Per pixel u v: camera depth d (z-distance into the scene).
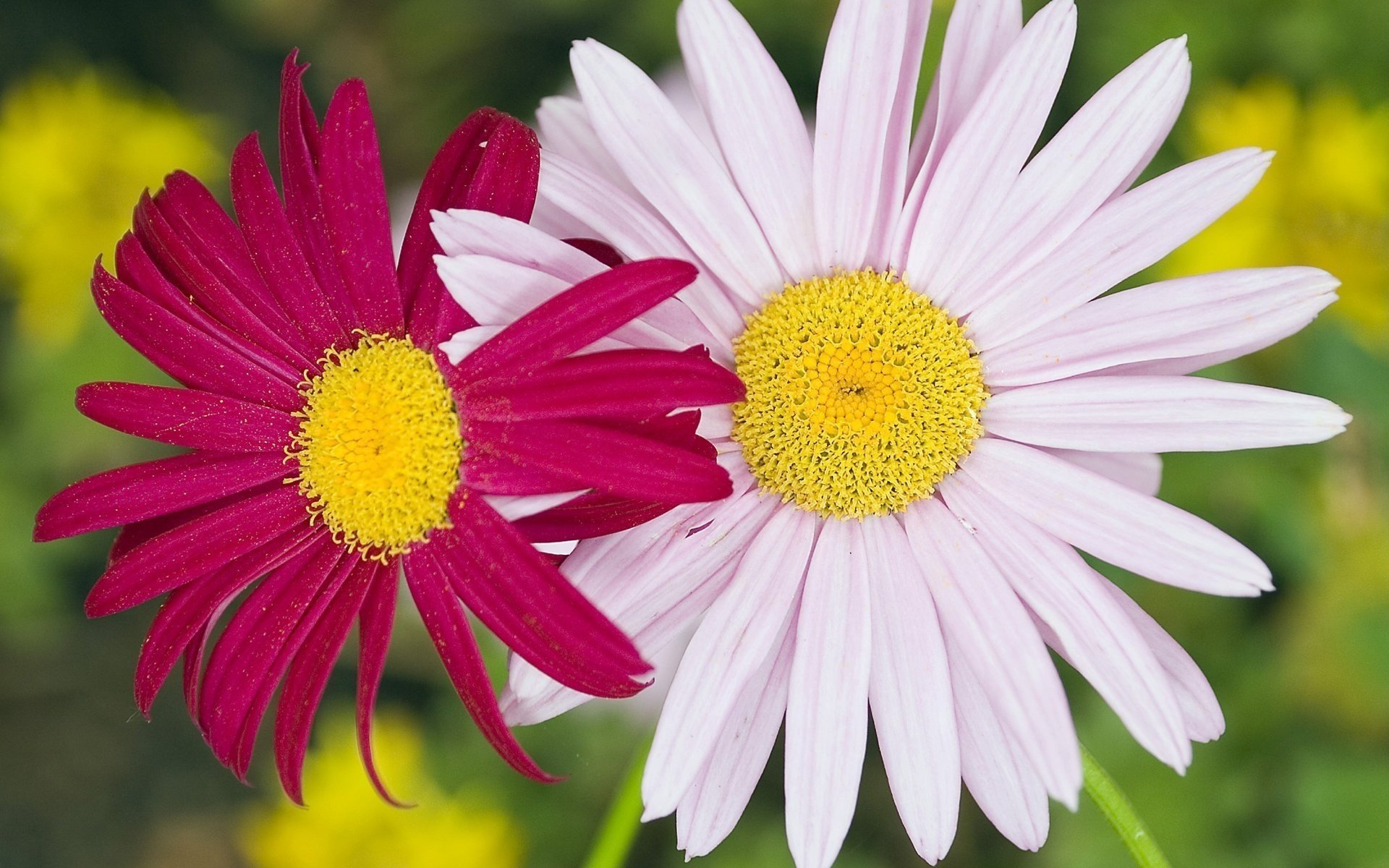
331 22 0.48
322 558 0.26
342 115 0.25
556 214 0.26
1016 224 0.26
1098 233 0.26
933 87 0.27
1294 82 0.35
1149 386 0.26
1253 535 0.34
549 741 0.37
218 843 0.46
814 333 0.26
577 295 0.25
